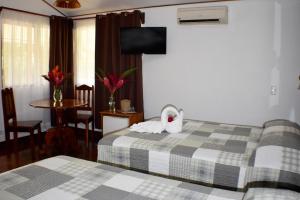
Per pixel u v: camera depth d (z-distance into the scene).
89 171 1.83
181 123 2.84
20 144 4.44
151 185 1.63
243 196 1.44
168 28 4.31
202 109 4.21
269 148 1.93
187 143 2.42
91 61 5.09
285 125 2.54
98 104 4.95
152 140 2.51
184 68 4.27
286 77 3.62
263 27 3.69
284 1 3.54
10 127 3.97
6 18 4.33
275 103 3.72
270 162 1.79
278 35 3.61
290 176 1.69
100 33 4.82
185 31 4.19
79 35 5.19
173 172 2.19
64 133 4.25
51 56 4.96
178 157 2.17
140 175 1.78
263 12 3.67
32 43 4.76
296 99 3.59
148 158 2.28
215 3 3.93
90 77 5.14
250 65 3.82
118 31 4.64
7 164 3.55
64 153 4.07
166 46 4.35
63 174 1.77
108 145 2.47
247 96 3.88
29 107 4.84
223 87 4.02
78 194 1.51
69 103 4.15
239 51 3.86
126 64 4.64
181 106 4.36
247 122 3.92
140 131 2.78
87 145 4.46
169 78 4.41
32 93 4.86
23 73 4.67
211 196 1.49
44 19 4.91
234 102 3.97
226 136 2.68
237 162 2.00
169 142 2.45
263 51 3.72
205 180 2.08
